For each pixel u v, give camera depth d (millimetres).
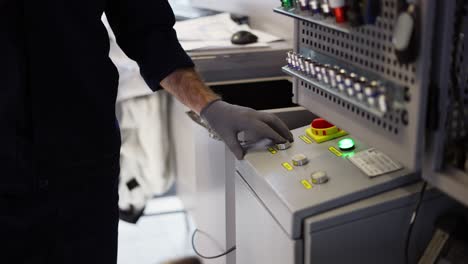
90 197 1238
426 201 1043
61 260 1243
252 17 2357
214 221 1633
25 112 1126
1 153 1096
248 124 1233
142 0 1324
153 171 2340
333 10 946
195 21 2260
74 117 1177
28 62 1106
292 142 1239
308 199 1005
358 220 1003
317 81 1074
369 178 1053
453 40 835
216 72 1820
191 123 1918
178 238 2594
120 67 2092
